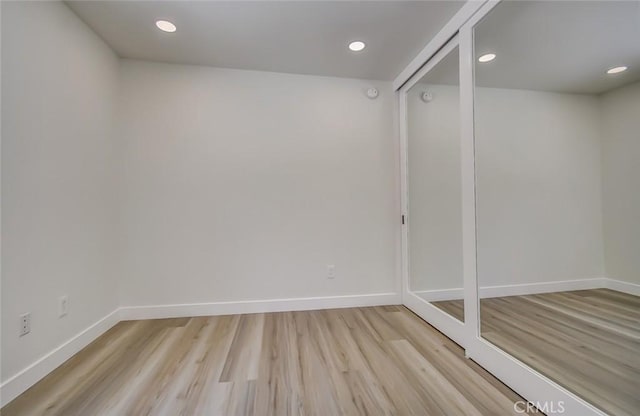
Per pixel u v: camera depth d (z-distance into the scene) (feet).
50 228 5.49
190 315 8.25
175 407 4.45
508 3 5.19
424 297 8.11
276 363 5.69
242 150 8.58
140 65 8.08
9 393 4.58
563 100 4.65
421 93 8.23
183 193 8.28
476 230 5.83
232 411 4.36
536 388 4.41
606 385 3.94
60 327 5.71
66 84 5.92
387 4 5.88
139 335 6.98
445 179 7.16
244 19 6.34
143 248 8.08
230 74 8.54
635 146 3.77
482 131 5.80
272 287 8.68
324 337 6.87
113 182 7.64
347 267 9.09
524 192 5.27
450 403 4.52
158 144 8.16
